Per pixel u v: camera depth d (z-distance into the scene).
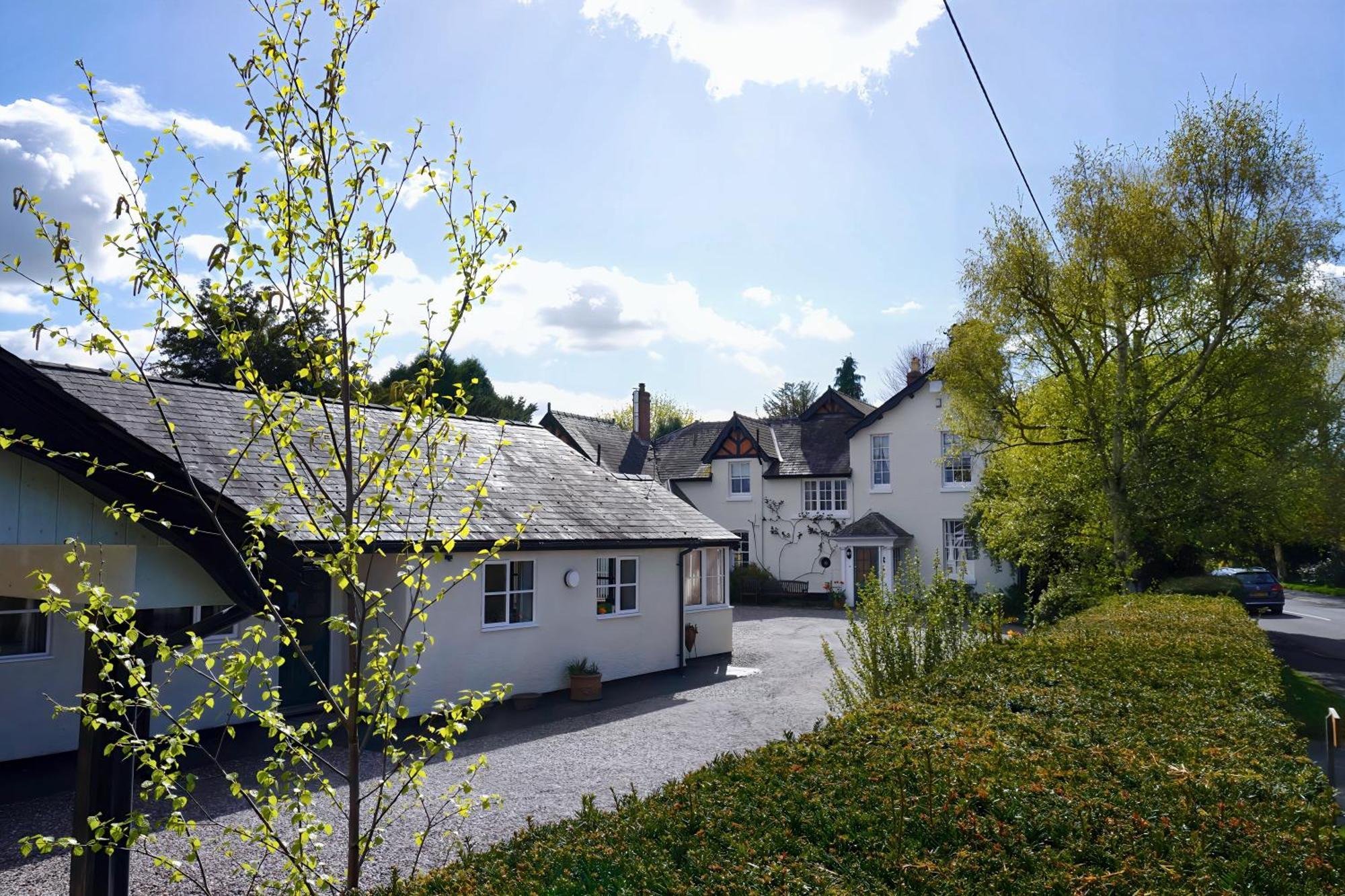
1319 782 4.68
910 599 10.98
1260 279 19.14
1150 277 19.61
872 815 4.12
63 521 6.92
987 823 3.95
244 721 12.88
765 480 36.59
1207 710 6.36
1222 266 19.25
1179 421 20.09
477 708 5.21
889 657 10.29
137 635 4.91
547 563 16.44
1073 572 20.53
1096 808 4.15
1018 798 4.24
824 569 35.19
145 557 6.99
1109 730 5.79
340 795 9.75
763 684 17.17
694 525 20.42
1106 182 20.41
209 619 6.94
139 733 6.58
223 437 13.12
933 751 5.05
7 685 11.17
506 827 8.72
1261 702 6.92
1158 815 4.11
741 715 14.27
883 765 4.80
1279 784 4.57
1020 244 20.81
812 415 39.50
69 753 11.65
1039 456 21.69
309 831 4.60
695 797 4.60
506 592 15.66
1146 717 6.13
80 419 6.95
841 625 26.83
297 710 13.34
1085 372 20.53
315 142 4.82
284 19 4.82
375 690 5.18
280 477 12.56
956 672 7.86
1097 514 20.59
